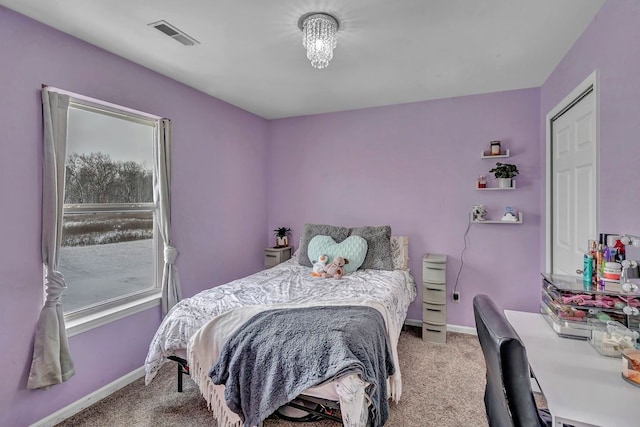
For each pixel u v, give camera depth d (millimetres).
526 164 3059
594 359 1289
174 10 1793
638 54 1434
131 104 2445
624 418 928
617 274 1465
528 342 1447
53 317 1920
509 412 930
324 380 1399
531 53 2324
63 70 2020
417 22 1918
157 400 2168
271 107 3689
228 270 3529
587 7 1764
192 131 3029
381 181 3652
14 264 1804
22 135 1828
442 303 3051
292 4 1739
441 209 3393
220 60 2443
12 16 1780
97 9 1777
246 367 1570
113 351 2309
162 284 2725
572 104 2268
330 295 2311
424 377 2451
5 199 1765
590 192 1979
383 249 3217
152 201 2742
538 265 3033
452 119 3324
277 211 4223
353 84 2957
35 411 1869
